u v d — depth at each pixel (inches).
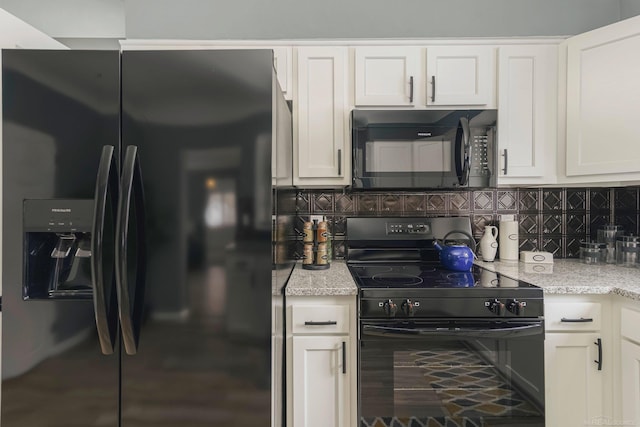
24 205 43.4
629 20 61.8
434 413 54.4
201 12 83.1
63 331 44.1
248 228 44.5
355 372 56.4
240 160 44.4
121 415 44.7
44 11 85.6
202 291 44.6
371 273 67.9
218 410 45.1
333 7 83.4
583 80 67.5
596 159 65.9
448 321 54.7
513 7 83.2
